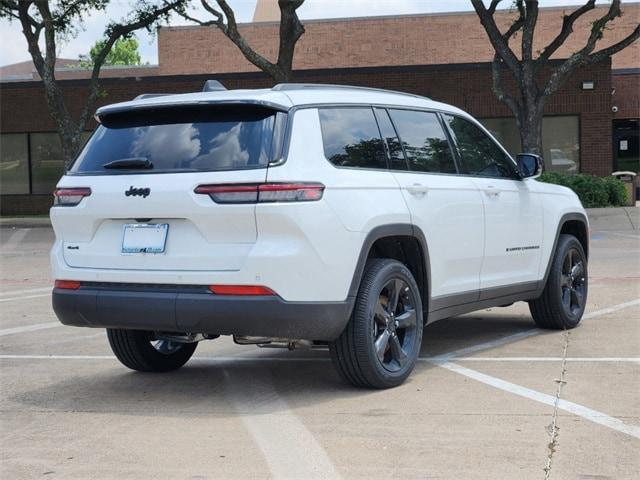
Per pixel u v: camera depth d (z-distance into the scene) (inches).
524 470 166.1
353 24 1363.2
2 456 184.5
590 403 213.5
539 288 304.0
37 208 1185.4
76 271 227.9
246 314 205.8
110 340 257.9
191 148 218.7
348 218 217.2
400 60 1354.6
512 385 233.5
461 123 281.3
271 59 1421.0
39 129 1171.3
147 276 217.0
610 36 1348.4
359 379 227.5
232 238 209.3
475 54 1338.6
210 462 176.9
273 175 206.7
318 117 223.9
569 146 1050.7
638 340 294.8
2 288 500.7
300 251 207.0
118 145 230.4
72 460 180.7
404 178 241.9
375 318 227.9
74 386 250.2
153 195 215.8
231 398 230.8
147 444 190.5
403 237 238.4
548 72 1048.8
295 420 205.9
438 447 181.5
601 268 508.4
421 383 239.0
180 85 1135.0
